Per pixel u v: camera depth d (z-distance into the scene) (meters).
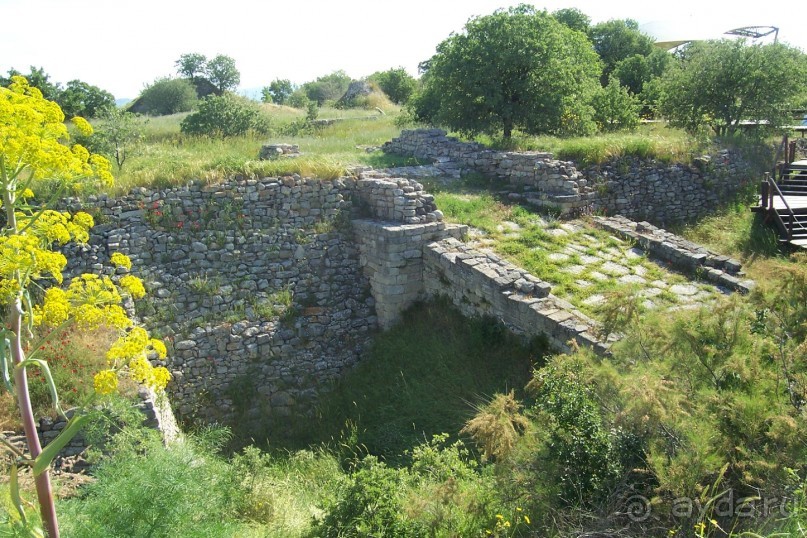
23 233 3.93
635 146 15.42
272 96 49.59
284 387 10.70
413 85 41.34
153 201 10.97
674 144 16.06
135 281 4.39
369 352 11.42
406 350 10.83
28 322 3.91
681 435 5.40
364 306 11.88
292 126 22.44
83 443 7.48
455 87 18.23
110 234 10.53
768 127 19.34
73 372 8.12
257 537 6.18
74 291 4.16
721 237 14.58
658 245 11.89
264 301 11.20
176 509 5.00
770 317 6.45
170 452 5.73
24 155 3.77
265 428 10.16
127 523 4.87
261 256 11.51
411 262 11.53
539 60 17.23
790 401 5.41
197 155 14.33
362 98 35.34
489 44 17.36
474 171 15.41
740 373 5.65
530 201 13.71
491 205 13.43
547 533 5.40
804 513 4.58
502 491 5.79
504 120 18.28
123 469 5.41
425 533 5.61
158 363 10.08
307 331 11.24
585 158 14.82
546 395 6.16
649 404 5.20
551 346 9.12
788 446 4.98
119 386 7.87
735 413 5.28
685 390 5.79
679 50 34.91
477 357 9.95
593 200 14.08
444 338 10.66
